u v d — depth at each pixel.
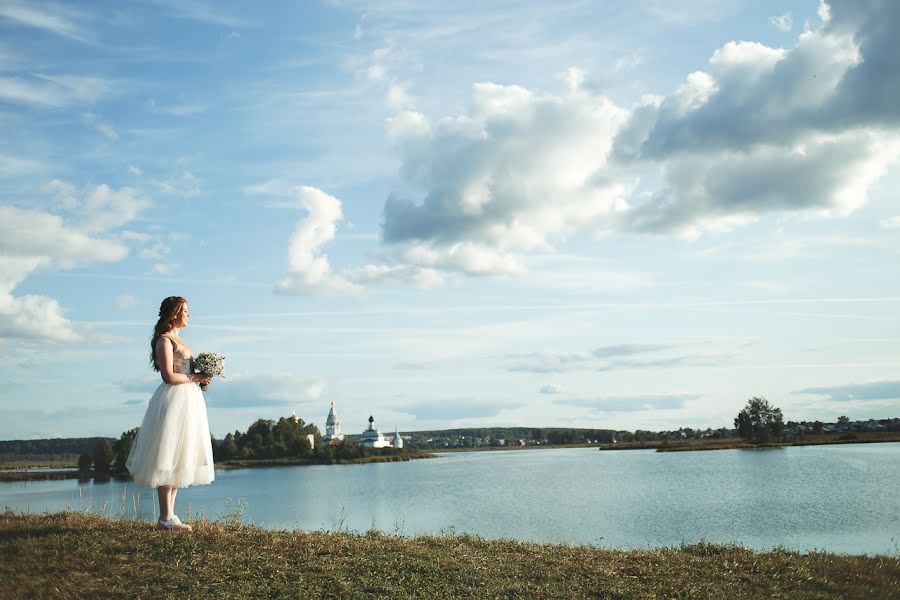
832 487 62.94
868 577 12.52
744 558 13.62
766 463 110.25
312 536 12.81
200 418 11.80
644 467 117.69
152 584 9.77
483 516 49.72
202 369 11.65
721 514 46.19
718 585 11.59
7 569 10.18
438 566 11.29
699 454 165.62
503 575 11.24
